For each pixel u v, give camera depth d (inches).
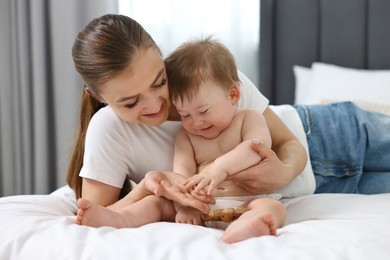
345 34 107.2
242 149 45.5
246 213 41.1
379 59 105.6
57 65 111.5
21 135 114.0
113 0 111.5
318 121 65.2
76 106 111.8
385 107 85.9
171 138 53.4
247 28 114.8
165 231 37.7
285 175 47.8
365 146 64.8
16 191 114.7
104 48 43.3
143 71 43.3
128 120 47.8
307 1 108.3
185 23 113.7
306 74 105.8
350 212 46.5
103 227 39.2
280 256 32.3
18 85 112.6
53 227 38.7
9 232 38.5
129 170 53.9
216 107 47.9
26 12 110.8
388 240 35.1
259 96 58.7
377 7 104.7
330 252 32.5
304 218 47.8
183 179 45.5
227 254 33.3
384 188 64.2
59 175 112.9
